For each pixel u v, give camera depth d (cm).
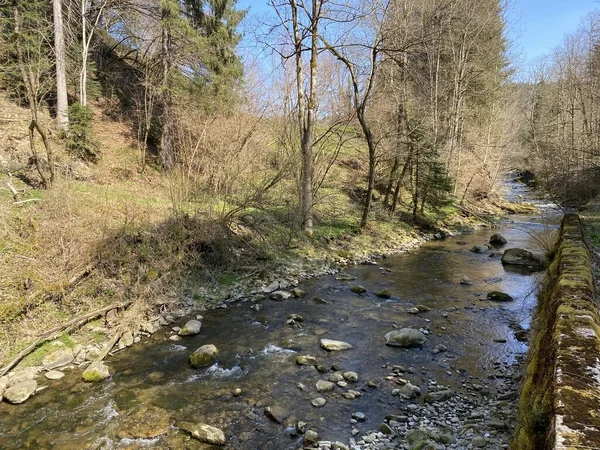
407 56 1984
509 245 1728
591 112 2691
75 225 948
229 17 2011
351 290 1132
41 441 512
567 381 221
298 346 790
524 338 807
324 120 2227
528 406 290
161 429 536
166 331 861
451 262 1457
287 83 1917
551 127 3575
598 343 269
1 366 661
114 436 521
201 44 1845
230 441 512
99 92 2223
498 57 3123
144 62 2264
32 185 1196
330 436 519
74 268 874
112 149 1909
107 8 2138
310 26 1459
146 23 2225
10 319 730
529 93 4694
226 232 1223
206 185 1370
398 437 511
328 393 623
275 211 1568
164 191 1318
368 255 1534
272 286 1133
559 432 176
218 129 1678
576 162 2111
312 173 1742
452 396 604
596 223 1155
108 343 770
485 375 670
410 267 1390
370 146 1694
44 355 710
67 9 2003
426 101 2306
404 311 971
